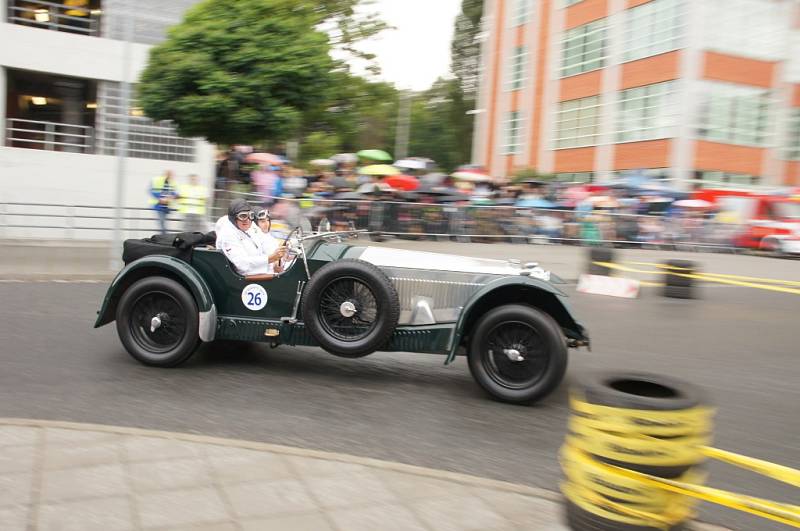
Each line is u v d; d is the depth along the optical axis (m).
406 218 17.30
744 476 4.39
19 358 6.27
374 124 55.50
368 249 6.16
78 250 14.27
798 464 4.62
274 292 6.04
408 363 6.79
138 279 6.28
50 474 3.67
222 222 6.13
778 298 11.87
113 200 17.44
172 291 6.01
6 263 11.95
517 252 16.17
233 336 6.11
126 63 11.84
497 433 4.92
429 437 4.79
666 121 25.83
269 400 5.45
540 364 5.41
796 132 26.72
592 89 29.78
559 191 21.03
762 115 26.50
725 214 19.89
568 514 3.46
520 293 5.65
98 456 3.94
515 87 35.19
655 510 3.26
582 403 3.41
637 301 11.21
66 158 16.98
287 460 4.02
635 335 8.62
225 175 19.09
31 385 5.52
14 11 17.30
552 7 32.28
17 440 4.11
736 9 25.41
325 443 4.59
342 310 5.73
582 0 30.38
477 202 18.69
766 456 4.75
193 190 15.01
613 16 28.47
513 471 4.26
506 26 35.88
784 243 18.69
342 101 28.98
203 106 12.75
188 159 18.11
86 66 17.20
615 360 7.32
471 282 5.73
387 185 18.84
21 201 16.77
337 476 3.85
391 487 3.75
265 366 6.42
